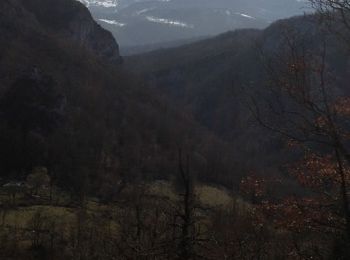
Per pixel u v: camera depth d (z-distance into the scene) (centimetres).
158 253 1235
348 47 1159
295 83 1121
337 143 1117
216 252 1301
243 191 1315
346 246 1103
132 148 10662
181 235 1226
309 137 1188
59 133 10450
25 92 10731
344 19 1112
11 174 9362
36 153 9712
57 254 5244
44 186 8562
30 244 5734
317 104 1165
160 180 9125
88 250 3444
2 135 9794
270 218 1209
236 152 9862
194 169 8125
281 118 1155
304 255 1173
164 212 1327
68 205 7550
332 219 1141
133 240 1395
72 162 9488
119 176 9175
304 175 1226
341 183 1144
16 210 7150
